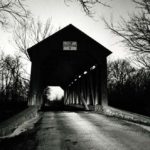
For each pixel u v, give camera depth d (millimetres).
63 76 20125
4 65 25047
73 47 11781
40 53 11438
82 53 12312
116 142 4309
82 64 14633
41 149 3742
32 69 11141
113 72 30156
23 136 4734
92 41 11953
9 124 4863
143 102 14188
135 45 6336
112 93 18969
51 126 6348
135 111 13539
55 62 14469
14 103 18156
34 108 9141
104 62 11836
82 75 16234
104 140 4488
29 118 7723
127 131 5562
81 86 16375
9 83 25359
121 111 8789
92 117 9078
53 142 4258
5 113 9961
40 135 4918
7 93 24438
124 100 16391
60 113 11211
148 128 6078
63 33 11922
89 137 4777
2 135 4531
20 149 3711
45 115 10102
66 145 4047
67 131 5523
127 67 27734
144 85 15039
